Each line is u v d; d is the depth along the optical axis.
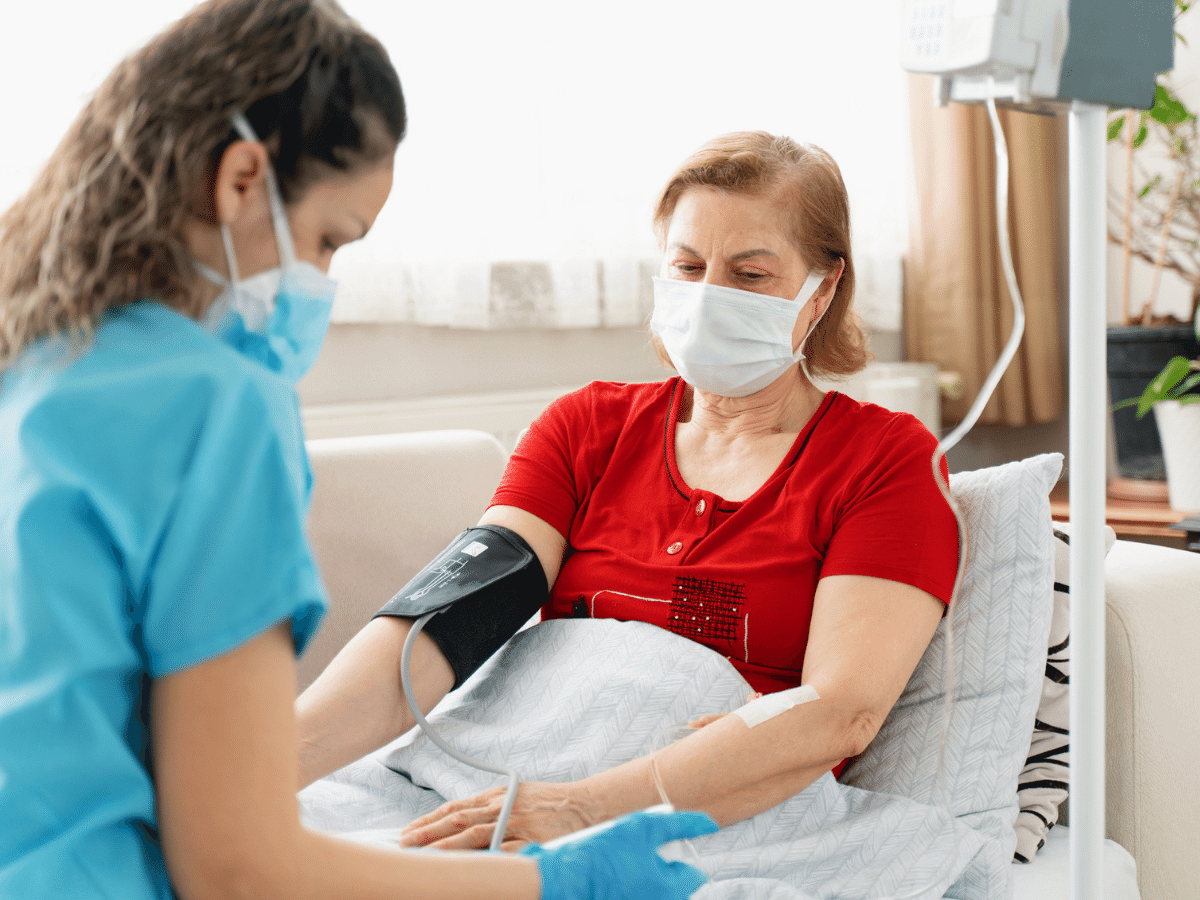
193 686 0.54
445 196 2.19
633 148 2.45
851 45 2.71
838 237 1.27
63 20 1.75
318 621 0.59
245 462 0.56
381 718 1.12
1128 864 1.11
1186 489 2.35
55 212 0.60
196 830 0.54
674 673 1.11
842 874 0.99
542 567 1.29
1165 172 2.60
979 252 2.83
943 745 0.98
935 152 2.82
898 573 1.09
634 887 0.65
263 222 0.62
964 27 0.63
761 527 1.20
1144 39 0.66
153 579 0.55
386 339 2.26
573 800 0.99
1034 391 2.90
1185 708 1.19
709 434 1.33
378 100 0.62
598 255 2.47
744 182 1.23
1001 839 1.07
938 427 2.85
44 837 0.55
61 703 0.54
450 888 0.60
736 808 1.01
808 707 1.02
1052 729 1.21
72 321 0.58
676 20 2.47
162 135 0.58
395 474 1.56
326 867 0.56
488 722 1.16
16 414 0.57
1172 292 2.62
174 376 0.56
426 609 1.16
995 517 1.19
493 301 2.33
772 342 1.23
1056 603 1.22
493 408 2.32
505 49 2.25
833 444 1.22
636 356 2.62
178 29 0.62
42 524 0.54
